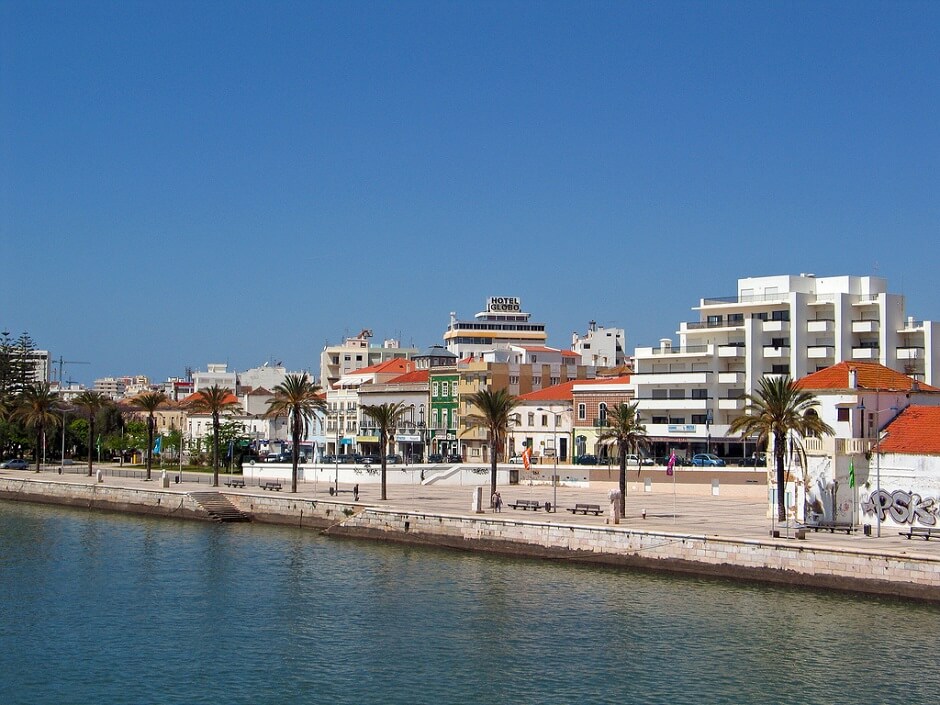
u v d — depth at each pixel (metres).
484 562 99.94
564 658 69.75
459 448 189.00
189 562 102.69
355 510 120.12
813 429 96.50
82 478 167.50
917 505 90.81
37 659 71.19
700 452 159.62
